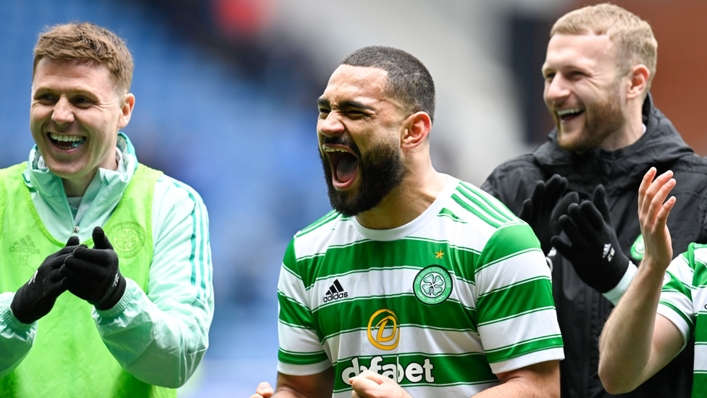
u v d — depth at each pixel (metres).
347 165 9.66
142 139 39.91
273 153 41.19
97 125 10.58
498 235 9.44
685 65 45.38
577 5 46.12
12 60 40.41
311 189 40.75
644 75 13.75
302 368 10.24
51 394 10.27
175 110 41.00
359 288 9.74
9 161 38.75
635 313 9.48
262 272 37.28
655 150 13.43
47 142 10.63
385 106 9.40
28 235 10.85
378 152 9.38
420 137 9.65
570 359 12.76
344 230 10.05
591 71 13.45
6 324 9.62
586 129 13.55
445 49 46.50
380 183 9.44
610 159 13.52
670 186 9.23
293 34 43.84
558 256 13.12
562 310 12.92
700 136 45.25
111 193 10.91
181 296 10.48
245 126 41.50
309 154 41.66
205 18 42.84
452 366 9.48
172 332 10.00
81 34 10.69
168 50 42.12
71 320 10.52
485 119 45.59
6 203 11.00
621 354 9.66
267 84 42.78
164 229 10.93
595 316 12.70
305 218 40.00
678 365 11.54
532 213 12.55
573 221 11.70
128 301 9.70
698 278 10.44
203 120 41.03
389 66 9.56
